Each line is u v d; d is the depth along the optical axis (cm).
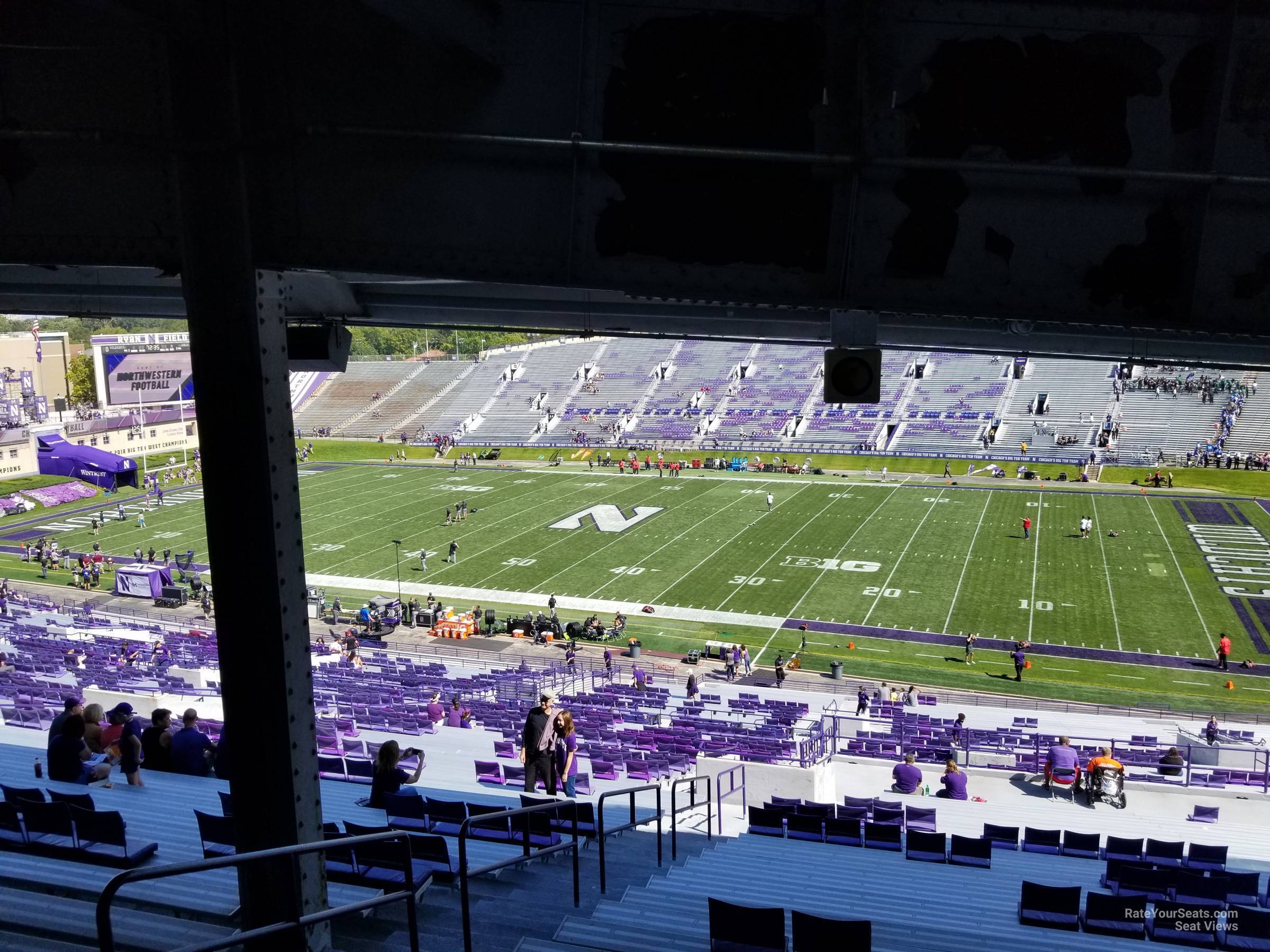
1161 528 4619
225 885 623
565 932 635
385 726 1992
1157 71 480
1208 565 3969
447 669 2900
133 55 523
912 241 515
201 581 3953
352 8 510
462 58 516
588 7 508
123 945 522
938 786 1702
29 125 535
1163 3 472
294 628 560
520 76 520
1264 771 1875
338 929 616
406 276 543
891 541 4478
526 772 1069
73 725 1001
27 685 2145
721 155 506
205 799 902
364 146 526
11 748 1309
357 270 538
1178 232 496
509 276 539
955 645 3131
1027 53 486
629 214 530
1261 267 492
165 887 616
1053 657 3000
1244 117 476
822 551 4309
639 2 507
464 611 3638
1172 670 2875
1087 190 498
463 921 537
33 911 567
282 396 557
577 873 706
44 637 3022
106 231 547
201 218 524
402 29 512
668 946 632
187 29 496
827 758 1809
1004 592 3678
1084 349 957
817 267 524
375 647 3225
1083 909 909
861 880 930
